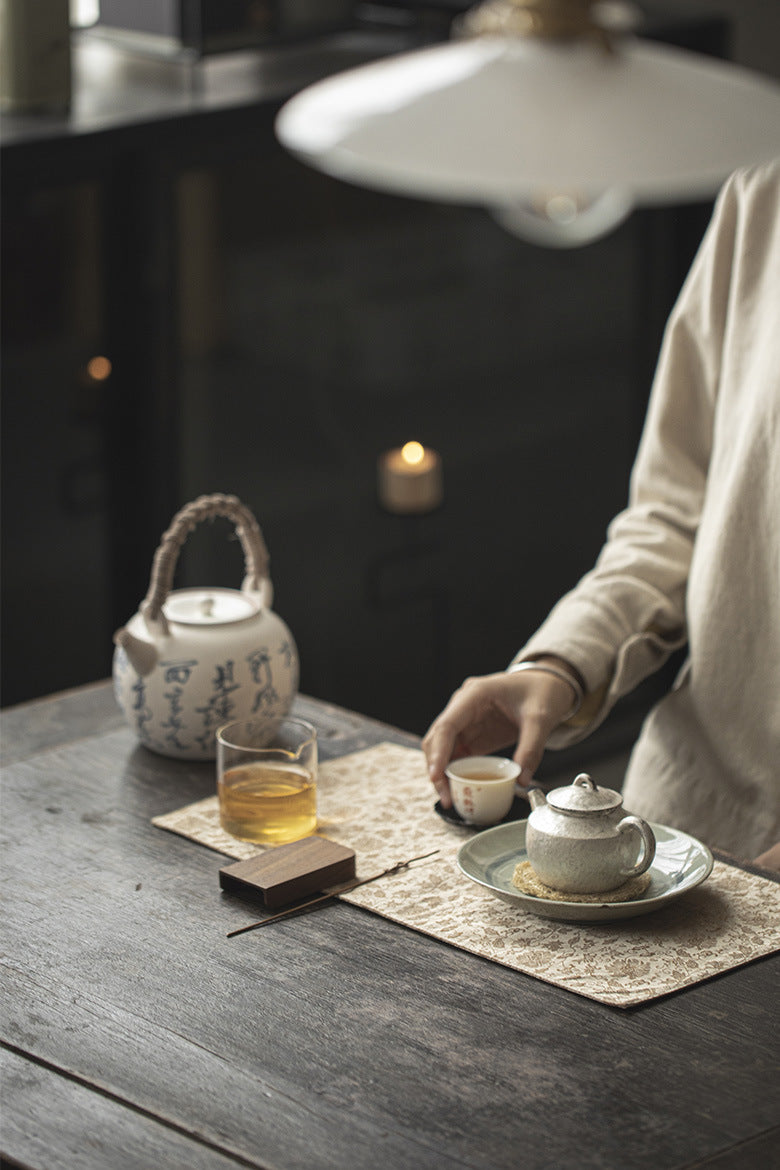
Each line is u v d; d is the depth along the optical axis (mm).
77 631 2684
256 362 2820
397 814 1364
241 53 2490
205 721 1460
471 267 3100
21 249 2439
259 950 1137
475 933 1146
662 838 1265
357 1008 1053
